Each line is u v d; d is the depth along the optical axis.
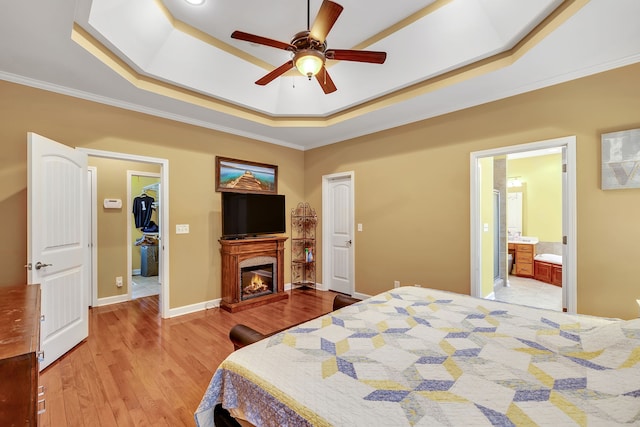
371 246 4.21
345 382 1.04
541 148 2.78
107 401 1.94
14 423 0.94
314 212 5.07
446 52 2.66
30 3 1.76
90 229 3.97
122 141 3.20
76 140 2.90
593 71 2.48
